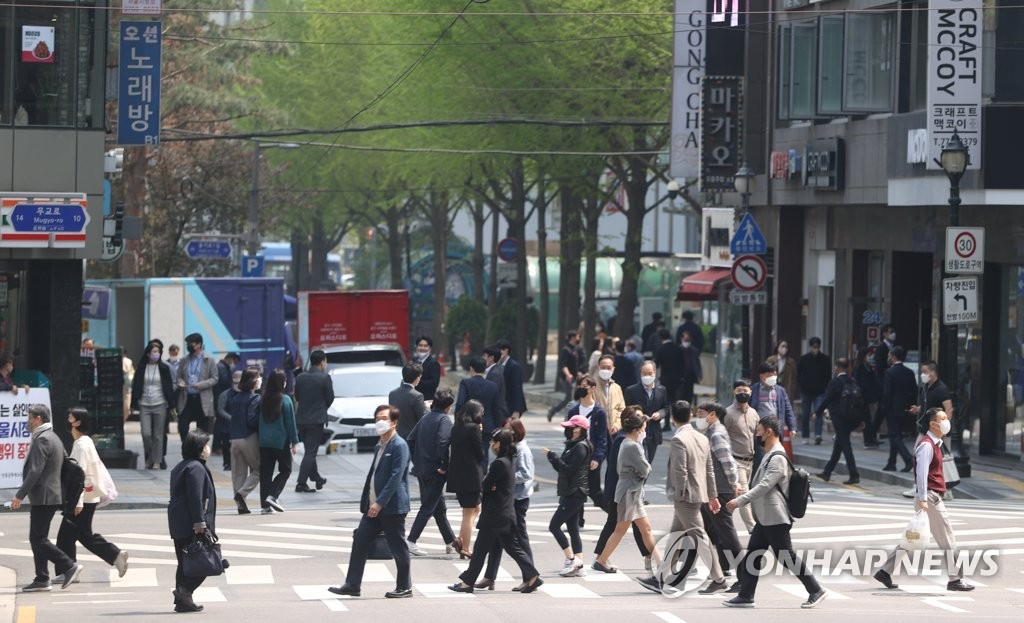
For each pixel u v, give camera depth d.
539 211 165.00
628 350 97.12
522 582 49.94
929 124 82.94
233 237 141.38
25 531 62.69
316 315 111.81
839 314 110.06
